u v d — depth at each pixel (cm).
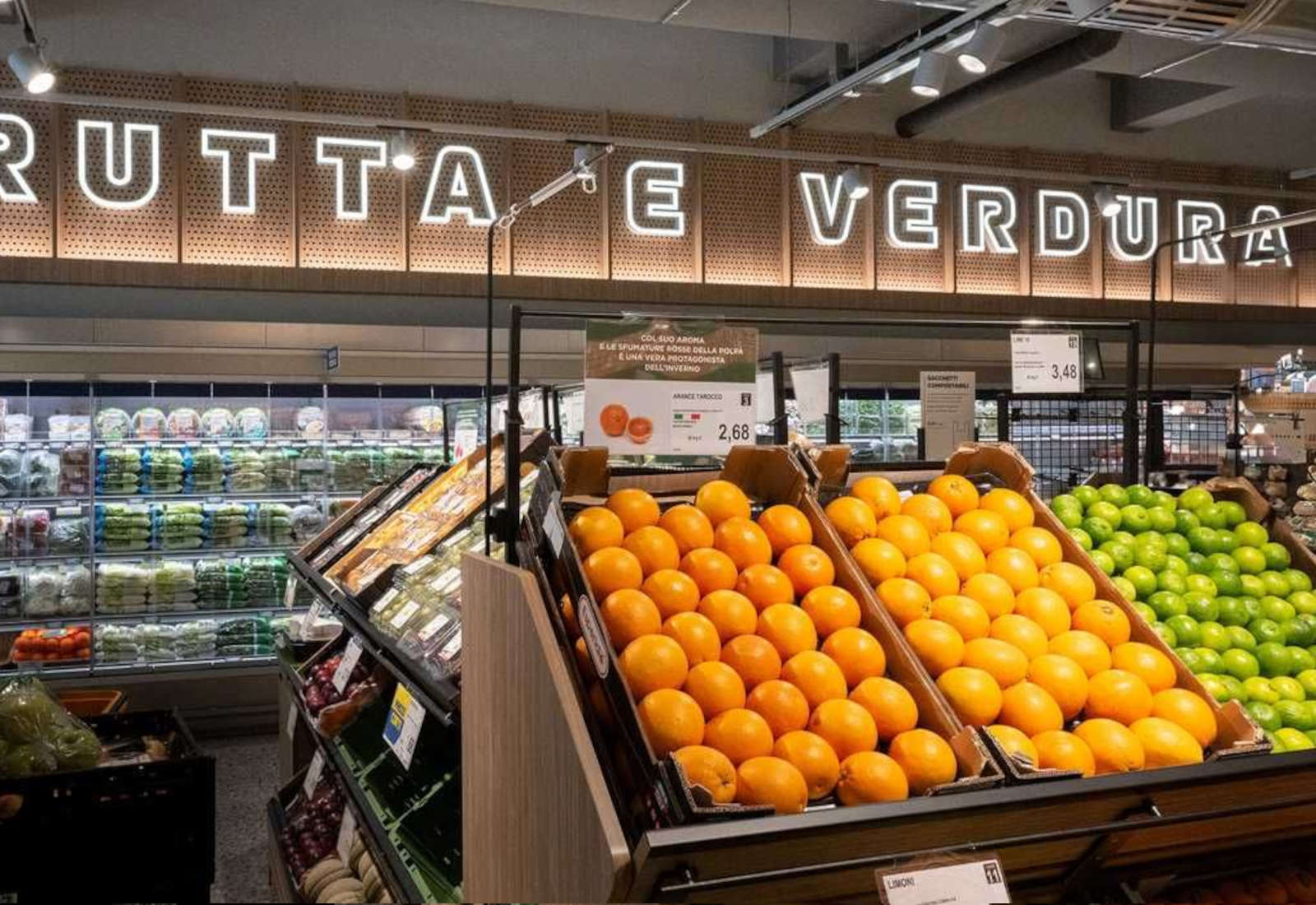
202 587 692
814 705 181
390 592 361
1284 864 221
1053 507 267
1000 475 258
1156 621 247
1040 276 903
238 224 706
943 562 215
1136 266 933
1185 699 197
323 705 392
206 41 702
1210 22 393
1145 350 863
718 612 189
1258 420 757
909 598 204
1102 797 172
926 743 175
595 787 163
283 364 664
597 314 251
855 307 820
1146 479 318
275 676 673
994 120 893
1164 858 205
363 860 315
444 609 309
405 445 741
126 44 685
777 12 678
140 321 638
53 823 336
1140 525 266
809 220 837
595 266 785
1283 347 893
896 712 181
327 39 729
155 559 695
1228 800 187
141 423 689
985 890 168
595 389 251
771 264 829
